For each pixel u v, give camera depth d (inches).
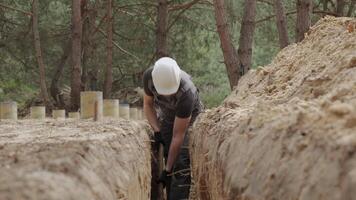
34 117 501.7
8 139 217.3
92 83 906.1
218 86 1020.5
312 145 122.8
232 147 201.0
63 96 924.6
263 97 309.4
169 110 369.4
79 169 133.6
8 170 116.0
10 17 882.1
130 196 201.5
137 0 871.1
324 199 102.4
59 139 206.7
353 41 248.4
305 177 116.7
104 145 194.9
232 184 176.4
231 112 266.4
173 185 373.1
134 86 968.3
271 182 137.0
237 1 824.3
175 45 949.2
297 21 475.2
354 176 94.1
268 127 165.9
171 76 330.0
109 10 776.3
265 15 842.2
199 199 314.7
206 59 1003.9
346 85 184.4
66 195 104.7
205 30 944.9
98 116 383.9
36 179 105.0
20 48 895.7
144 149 321.4
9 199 92.5
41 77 780.0
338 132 115.3
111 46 778.8
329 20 359.9
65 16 887.1
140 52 936.9
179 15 863.1
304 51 341.1
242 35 558.3
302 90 238.7
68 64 971.3
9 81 1021.2
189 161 383.6
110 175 170.7
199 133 343.6
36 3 807.1
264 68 403.5
